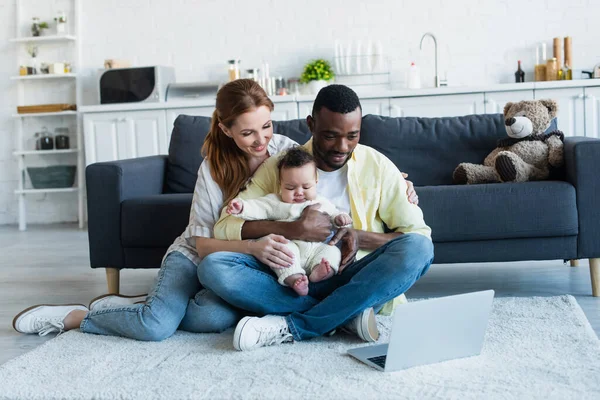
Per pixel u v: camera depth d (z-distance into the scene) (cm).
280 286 206
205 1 550
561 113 455
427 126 321
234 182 219
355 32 534
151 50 557
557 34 512
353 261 207
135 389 171
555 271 313
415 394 161
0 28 570
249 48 547
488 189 258
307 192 207
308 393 164
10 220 579
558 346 192
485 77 523
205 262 203
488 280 303
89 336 219
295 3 539
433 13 525
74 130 570
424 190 261
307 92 525
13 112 573
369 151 216
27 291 319
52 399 168
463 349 186
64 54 566
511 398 156
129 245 280
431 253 199
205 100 493
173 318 214
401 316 171
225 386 171
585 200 256
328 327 201
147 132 500
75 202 576
